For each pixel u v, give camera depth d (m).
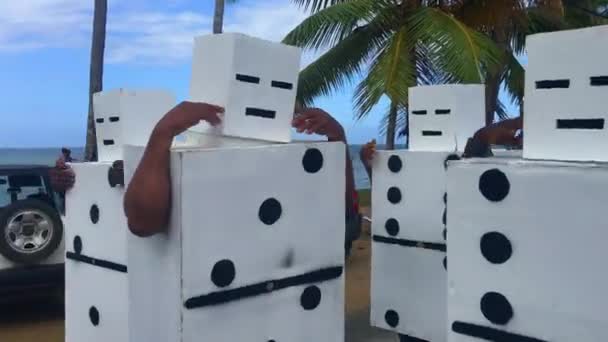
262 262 3.32
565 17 15.49
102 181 4.38
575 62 2.72
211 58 3.52
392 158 5.53
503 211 2.76
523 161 2.78
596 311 2.51
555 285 2.62
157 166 3.00
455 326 2.96
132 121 4.54
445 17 10.60
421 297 5.38
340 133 3.92
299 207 3.48
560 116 2.78
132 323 3.36
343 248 3.73
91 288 4.57
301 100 12.19
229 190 3.15
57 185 4.77
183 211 2.98
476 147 4.08
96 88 12.24
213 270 3.10
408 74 10.42
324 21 11.12
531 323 2.70
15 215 6.43
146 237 3.19
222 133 3.39
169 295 3.07
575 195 2.54
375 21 11.57
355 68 12.16
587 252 2.52
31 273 6.52
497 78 13.07
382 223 5.66
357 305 7.54
